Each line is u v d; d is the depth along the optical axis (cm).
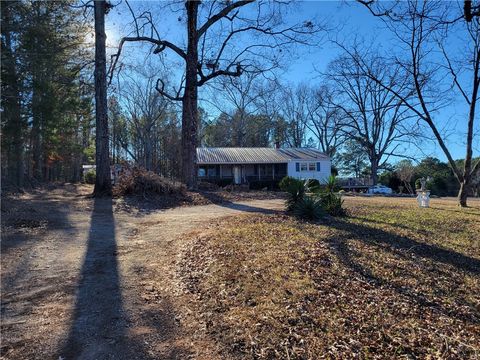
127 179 1405
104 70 1385
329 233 703
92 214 1010
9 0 1273
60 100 1719
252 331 344
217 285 447
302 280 454
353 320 373
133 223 889
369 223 841
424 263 565
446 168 3766
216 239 647
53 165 3800
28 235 699
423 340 349
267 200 1484
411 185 3634
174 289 447
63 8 1463
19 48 1362
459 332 370
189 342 329
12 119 1468
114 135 4869
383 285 468
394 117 3622
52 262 541
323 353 317
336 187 1002
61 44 1488
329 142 4938
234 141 5175
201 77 1764
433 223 888
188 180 1694
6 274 484
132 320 365
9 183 1750
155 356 306
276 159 3481
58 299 410
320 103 4006
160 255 590
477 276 533
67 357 300
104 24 1377
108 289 442
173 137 4556
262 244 609
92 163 5238
